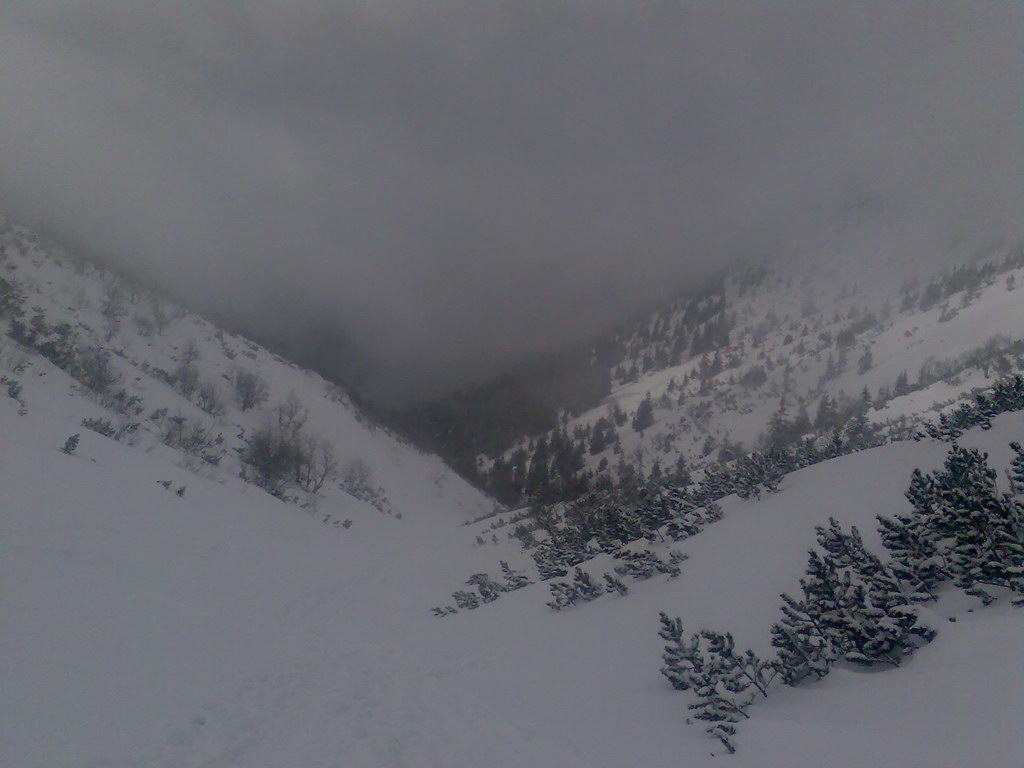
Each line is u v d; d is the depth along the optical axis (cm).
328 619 1184
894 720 388
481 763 466
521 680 738
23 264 5234
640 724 530
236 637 865
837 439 1540
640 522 1363
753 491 1231
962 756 317
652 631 760
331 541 2970
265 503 3269
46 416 2130
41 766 407
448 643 1019
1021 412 939
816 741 398
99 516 1306
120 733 481
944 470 802
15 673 531
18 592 730
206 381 5997
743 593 738
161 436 3431
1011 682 366
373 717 579
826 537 650
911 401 5219
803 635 575
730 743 437
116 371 4231
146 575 1043
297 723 553
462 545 2808
